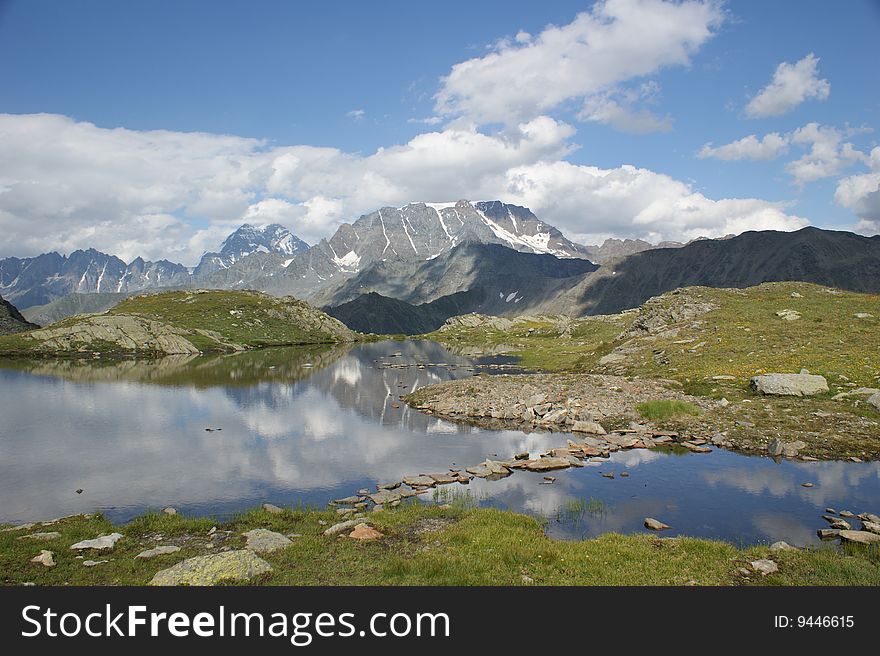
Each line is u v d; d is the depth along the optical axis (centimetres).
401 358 13838
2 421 5416
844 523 2492
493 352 15788
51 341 14188
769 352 6341
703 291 9694
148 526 2498
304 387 8038
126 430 5003
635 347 8300
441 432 4869
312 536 2294
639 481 3297
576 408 5259
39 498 3145
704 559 1978
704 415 4712
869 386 4925
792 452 3759
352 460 3966
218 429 5038
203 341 16875
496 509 2664
